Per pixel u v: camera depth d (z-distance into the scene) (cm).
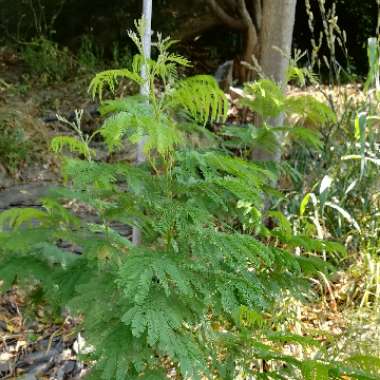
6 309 279
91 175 137
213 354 169
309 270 191
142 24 148
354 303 270
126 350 141
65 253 178
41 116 549
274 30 289
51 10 692
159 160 182
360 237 288
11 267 167
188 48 731
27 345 257
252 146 218
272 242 274
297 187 301
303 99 207
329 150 296
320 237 262
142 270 131
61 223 179
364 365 167
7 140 462
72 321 271
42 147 483
